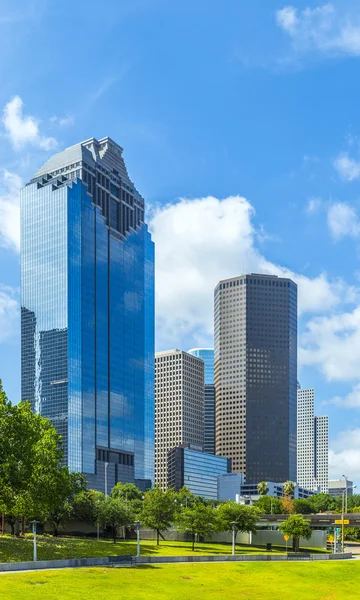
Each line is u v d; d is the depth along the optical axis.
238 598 83.00
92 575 85.94
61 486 127.06
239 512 156.38
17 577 79.50
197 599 79.75
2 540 119.69
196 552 131.00
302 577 103.38
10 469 104.69
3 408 110.19
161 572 95.12
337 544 177.38
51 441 129.88
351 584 100.69
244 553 136.38
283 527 150.38
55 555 106.31
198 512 137.25
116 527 159.38
